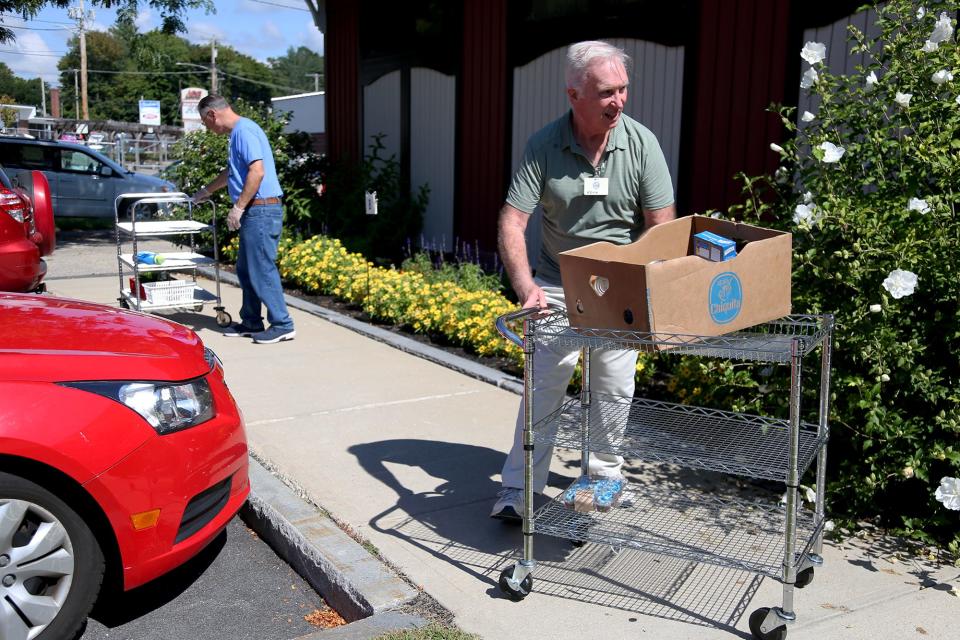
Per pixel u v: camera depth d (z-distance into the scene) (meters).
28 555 2.91
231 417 3.50
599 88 3.38
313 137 15.43
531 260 9.91
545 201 3.82
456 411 5.72
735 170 7.50
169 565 3.19
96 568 3.06
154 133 44.75
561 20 9.16
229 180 7.32
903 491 4.20
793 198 4.79
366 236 11.71
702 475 4.57
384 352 7.27
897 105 4.37
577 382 5.93
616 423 3.76
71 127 44.38
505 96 10.02
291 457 4.84
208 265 8.12
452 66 10.90
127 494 3.03
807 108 6.93
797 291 4.21
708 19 7.61
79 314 3.68
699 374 5.00
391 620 3.19
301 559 3.75
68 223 17.58
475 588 3.46
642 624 3.21
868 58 6.43
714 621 3.22
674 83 8.02
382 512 4.15
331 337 7.80
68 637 3.02
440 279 8.88
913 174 4.19
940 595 3.43
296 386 6.21
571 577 3.56
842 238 4.16
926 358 4.07
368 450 4.96
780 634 3.04
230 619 3.43
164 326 3.75
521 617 3.25
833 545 3.86
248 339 7.68
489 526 4.03
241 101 13.03
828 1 6.66
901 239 4.01
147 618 3.42
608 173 3.66
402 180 12.09
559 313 3.62
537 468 3.90
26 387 2.94
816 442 3.38
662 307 2.93
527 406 3.32
